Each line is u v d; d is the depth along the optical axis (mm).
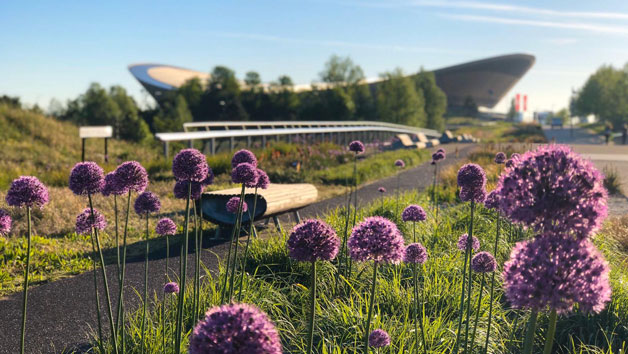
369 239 2801
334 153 20891
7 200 2842
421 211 4863
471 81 147000
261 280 5383
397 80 75375
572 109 115188
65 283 6352
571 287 1959
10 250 7383
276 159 18203
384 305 5121
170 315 4562
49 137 23250
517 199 2078
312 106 83250
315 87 88500
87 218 3881
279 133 23469
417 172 19625
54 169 16766
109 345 3816
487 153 21469
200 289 5035
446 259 6176
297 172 16078
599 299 1988
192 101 91688
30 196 2826
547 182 2039
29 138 22641
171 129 43750
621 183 14656
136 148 23984
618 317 4711
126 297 5770
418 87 85438
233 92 91438
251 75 93812
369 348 4090
